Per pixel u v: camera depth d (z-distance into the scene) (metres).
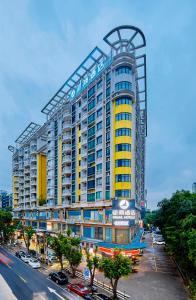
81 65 62.91
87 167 60.47
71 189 68.50
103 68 56.81
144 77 61.78
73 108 70.94
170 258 52.06
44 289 33.66
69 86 72.56
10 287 34.59
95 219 55.75
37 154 96.56
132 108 51.75
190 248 26.50
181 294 30.80
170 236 37.62
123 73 51.34
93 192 57.22
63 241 39.97
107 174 52.91
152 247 68.19
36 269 44.91
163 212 53.19
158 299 29.22
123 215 46.00
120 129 50.59
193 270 32.09
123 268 27.92
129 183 49.34
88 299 28.73
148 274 39.88
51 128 80.94
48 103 82.62
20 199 111.69
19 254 56.19
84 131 62.91
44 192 96.00
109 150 52.88
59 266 45.91
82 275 39.75
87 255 34.78
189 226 31.48
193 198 43.44
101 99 56.75
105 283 35.50
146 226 120.62
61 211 71.75
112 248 42.69
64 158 71.44
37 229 78.81
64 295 31.34
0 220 83.62
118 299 29.20
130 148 50.53
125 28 50.38
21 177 112.94
